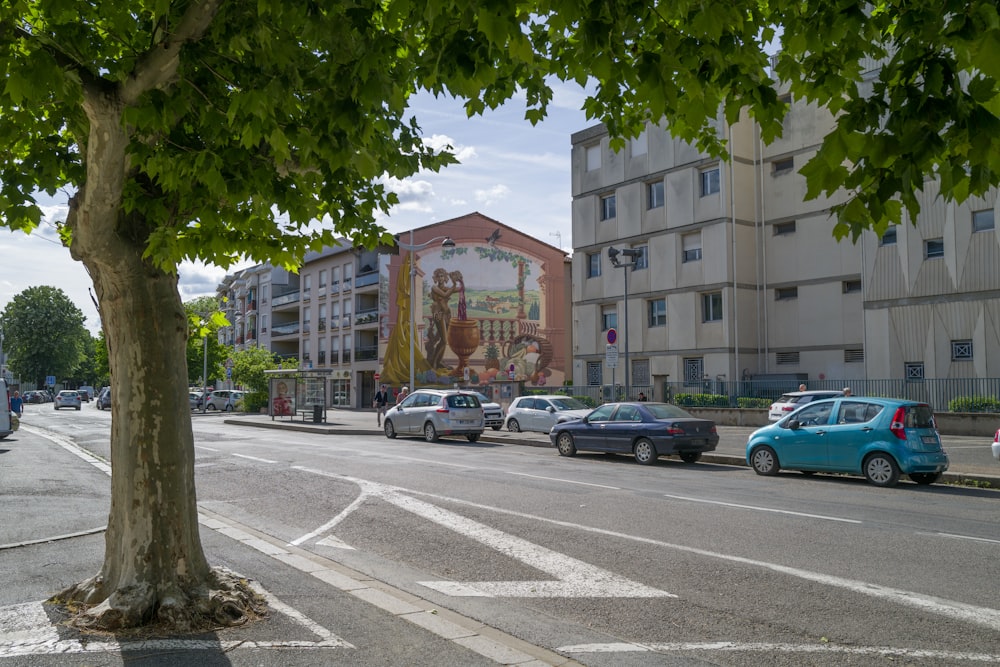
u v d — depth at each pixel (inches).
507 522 372.5
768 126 175.5
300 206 218.1
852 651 195.2
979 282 1059.3
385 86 171.5
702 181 1481.3
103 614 199.6
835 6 142.4
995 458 601.6
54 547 310.2
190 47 196.5
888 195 115.3
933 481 525.7
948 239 1095.6
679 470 613.0
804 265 1397.6
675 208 1512.1
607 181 1643.7
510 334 2304.4
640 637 208.5
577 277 1708.9
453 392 980.6
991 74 103.1
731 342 1418.6
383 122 212.7
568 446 731.4
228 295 3548.2
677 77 168.2
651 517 383.9
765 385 1210.0
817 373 1371.8
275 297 3002.0
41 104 225.5
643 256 1572.3
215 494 492.4
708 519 377.4
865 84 1059.9
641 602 241.1
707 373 1448.1
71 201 218.5
